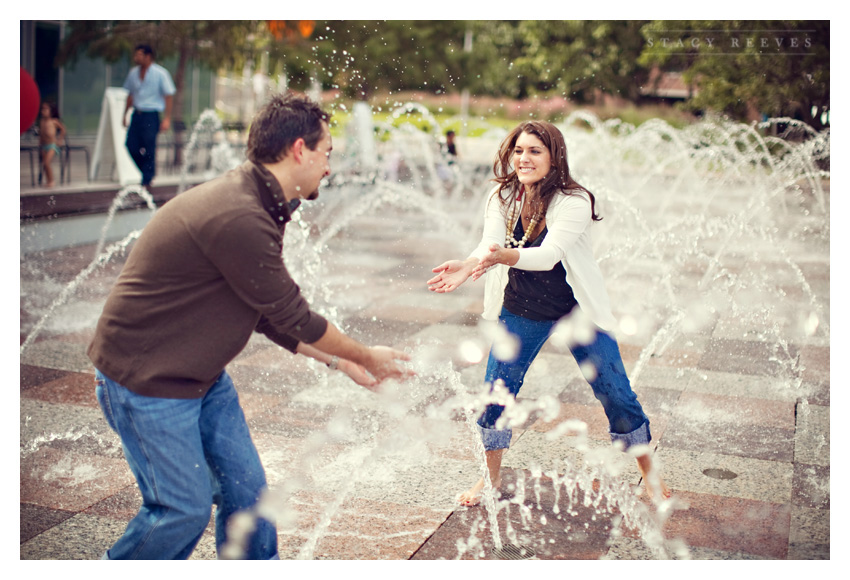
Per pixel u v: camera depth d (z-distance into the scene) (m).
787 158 17.00
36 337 5.42
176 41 15.02
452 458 3.70
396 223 11.04
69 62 16.30
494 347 3.15
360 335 5.64
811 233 10.40
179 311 2.16
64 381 4.61
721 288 7.22
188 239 2.11
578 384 4.76
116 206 9.48
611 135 24.23
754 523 3.13
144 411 2.18
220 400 2.41
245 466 2.39
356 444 3.83
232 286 2.13
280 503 3.21
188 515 2.23
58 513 3.12
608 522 3.12
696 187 15.55
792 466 3.66
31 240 8.34
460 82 22.34
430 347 5.43
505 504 3.25
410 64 19.81
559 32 26.89
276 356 5.20
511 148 3.06
